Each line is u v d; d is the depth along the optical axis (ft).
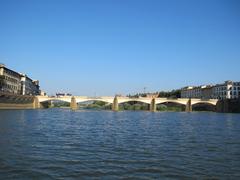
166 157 101.76
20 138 140.97
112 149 116.57
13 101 599.57
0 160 90.74
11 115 347.56
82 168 83.92
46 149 112.78
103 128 215.92
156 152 111.45
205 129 221.25
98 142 135.95
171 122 303.07
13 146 116.88
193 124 277.23
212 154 109.19
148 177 76.28
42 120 284.82
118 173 79.51
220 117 442.91
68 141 136.67
